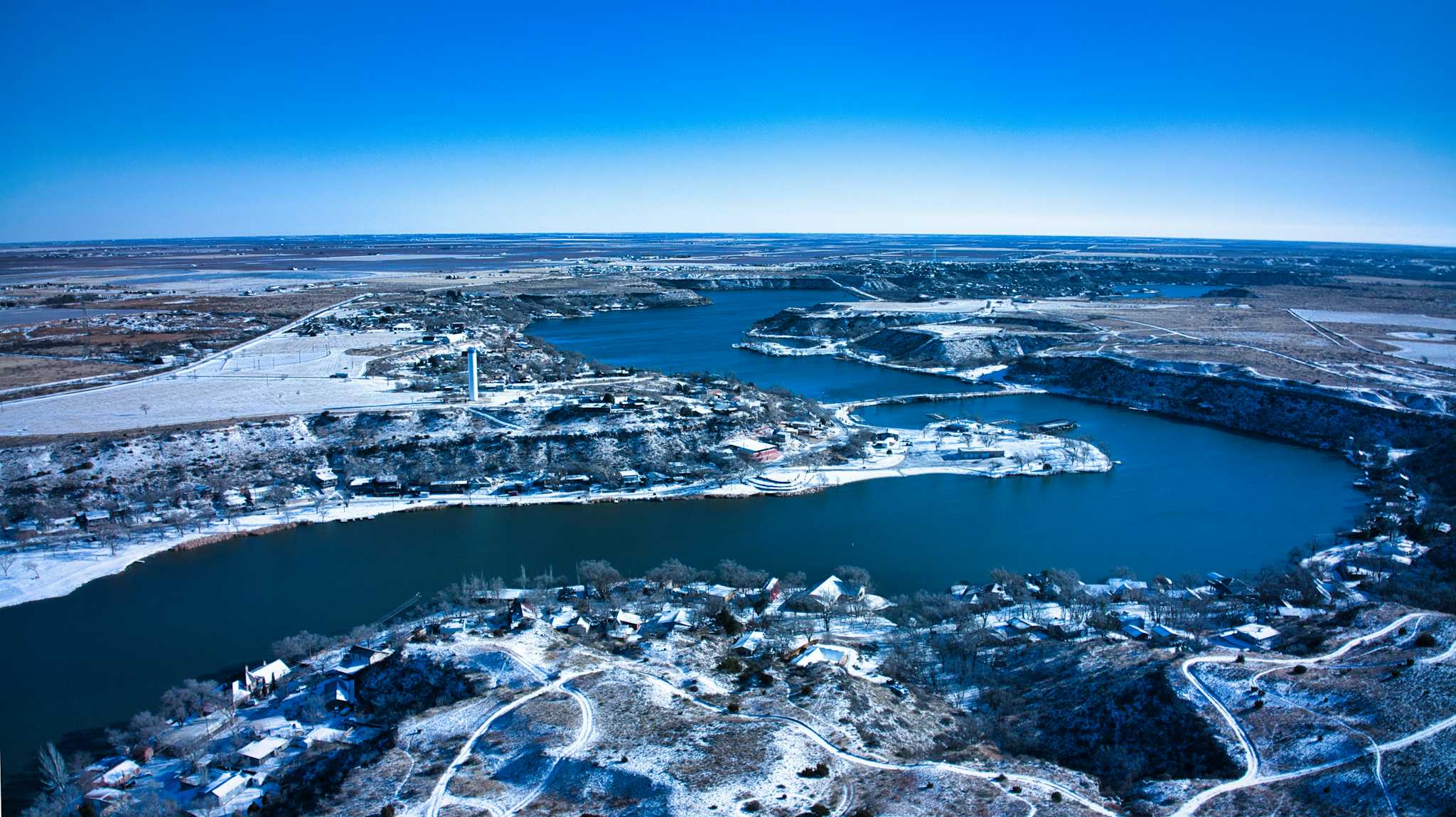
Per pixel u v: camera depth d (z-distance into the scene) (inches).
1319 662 4030.5
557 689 4023.1
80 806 3361.2
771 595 5098.4
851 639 4675.2
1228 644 4325.8
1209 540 6235.2
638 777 3253.0
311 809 3260.3
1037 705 4003.4
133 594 5354.3
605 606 4992.6
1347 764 3257.9
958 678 4340.6
